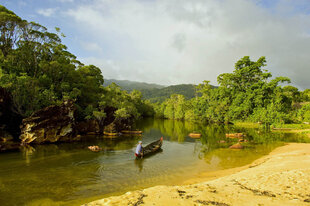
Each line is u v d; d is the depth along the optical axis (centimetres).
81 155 2150
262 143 3098
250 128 5622
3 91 2498
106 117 4247
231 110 6862
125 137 3588
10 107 2631
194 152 2531
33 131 2553
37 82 3031
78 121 3709
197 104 8775
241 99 6781
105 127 3859
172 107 10662
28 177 1461
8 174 1514
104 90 5916
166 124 7088
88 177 1505
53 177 1480
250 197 880
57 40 4612
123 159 2073
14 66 3353
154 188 1038
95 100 4700
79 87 4444
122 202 845
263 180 1157
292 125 5569
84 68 5519
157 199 867
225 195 912
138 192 972
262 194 919
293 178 1156
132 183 1408
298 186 1013
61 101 3122
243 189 1008
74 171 1633
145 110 12006
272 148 2678
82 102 4397
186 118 9250
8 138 2486
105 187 1323
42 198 1134
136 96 10150
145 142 3194
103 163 1895
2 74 2594
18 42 4038
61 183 1370
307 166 1484
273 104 5647
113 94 5675
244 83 7475
